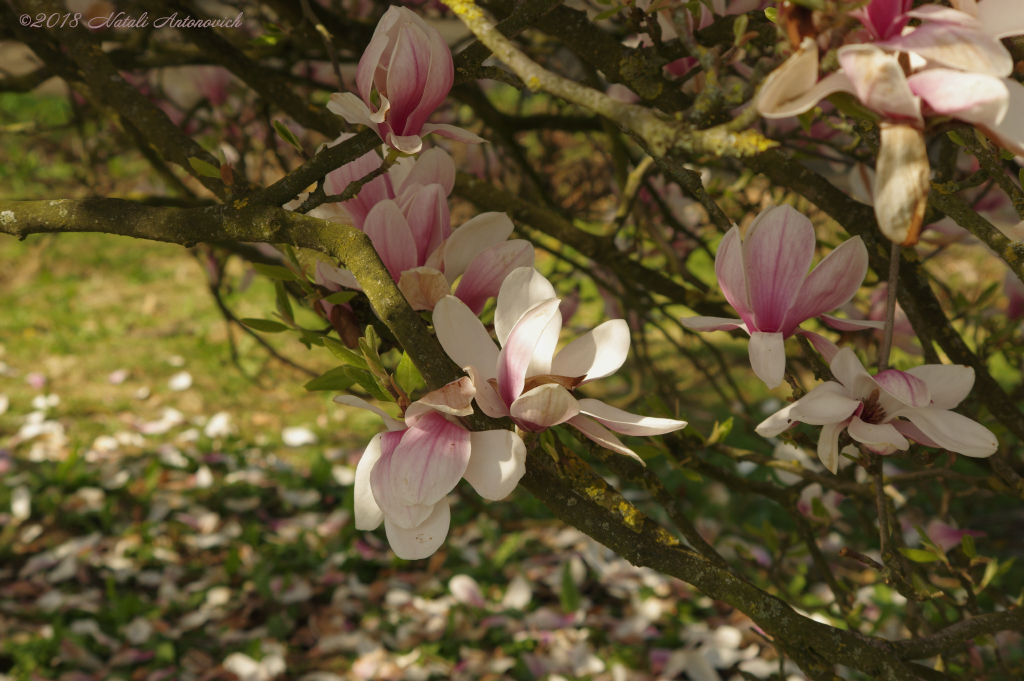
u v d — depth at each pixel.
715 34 1.33
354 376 1.16
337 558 5.24
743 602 1.16
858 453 1.24
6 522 5.46
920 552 1.35
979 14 1.00
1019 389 2.23
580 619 4.69
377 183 1.29
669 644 4.57
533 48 3.29
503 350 1.11
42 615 4.59
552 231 2.33
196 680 4.21
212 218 1.23
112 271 10.19
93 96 2.39
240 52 2.04
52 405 7.11
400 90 1.14
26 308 9.05
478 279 1.22
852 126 1.36
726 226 1.21
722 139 0.99
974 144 1.22
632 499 5.52
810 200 1.43
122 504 5.78
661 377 3.23
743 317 1.16
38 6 1.55
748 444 5.91
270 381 7.77
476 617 4.74
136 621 4.54
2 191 7.49
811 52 0.96
